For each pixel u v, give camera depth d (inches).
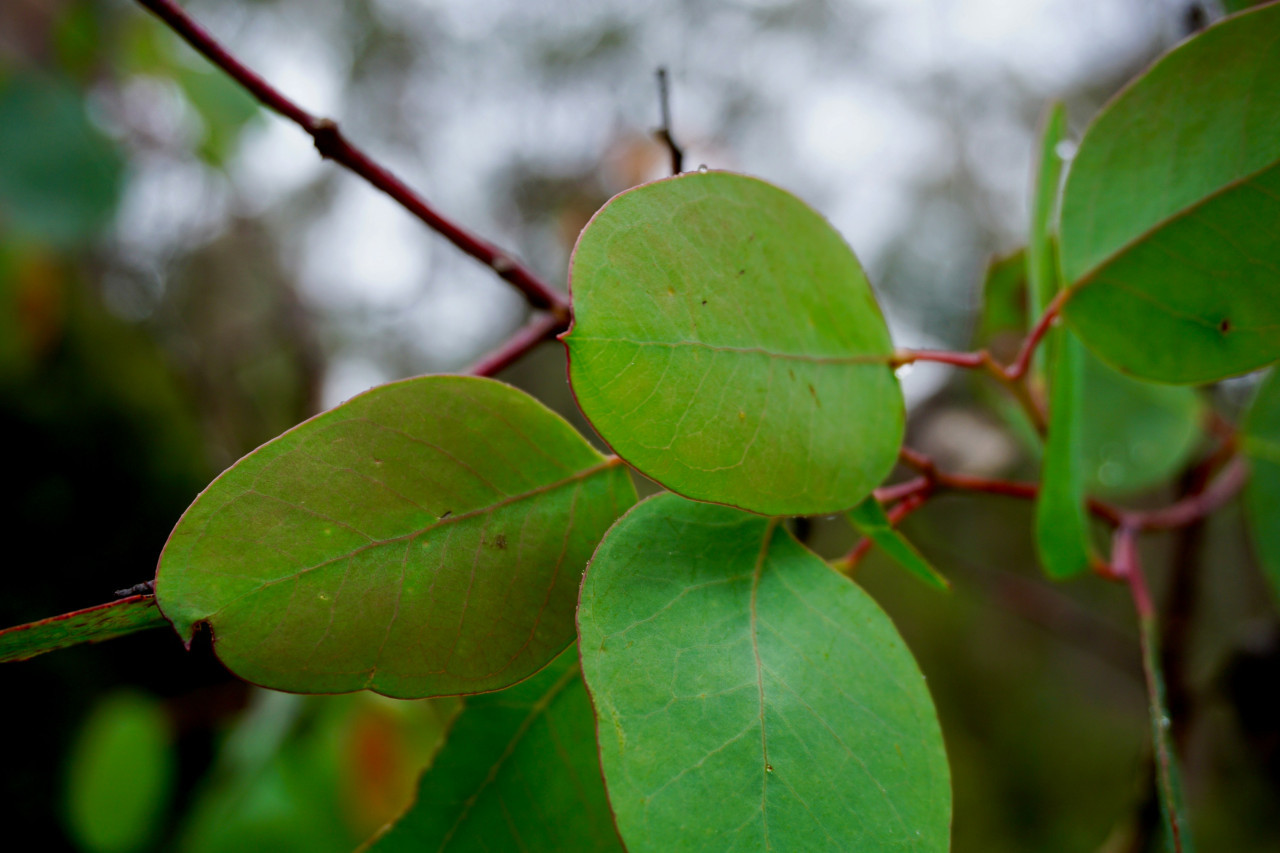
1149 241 11.4
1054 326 12.1
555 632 10.1
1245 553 35.3
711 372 9.8
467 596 10.0
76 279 39.4
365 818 20.9
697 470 9.7
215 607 9.6
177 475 38.6
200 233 41.6
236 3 42.8
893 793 9.6
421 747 20.9
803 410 10.2
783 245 10.4
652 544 10.0
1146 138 11.4
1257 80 11.1
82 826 22.3
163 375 40.6
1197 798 33.7
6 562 33.9
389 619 9.8
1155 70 11.3
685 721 9.5
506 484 10.2
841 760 9.6
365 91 48.7
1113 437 19.7
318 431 9.8
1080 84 44.3
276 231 43.9
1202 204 11.2
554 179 47.0
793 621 10.0
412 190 12.4
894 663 10.0
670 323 9.7
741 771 9.4
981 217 47.1
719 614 9.9
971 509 41.3
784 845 9.3
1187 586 19.8
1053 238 12.5
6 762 30.9
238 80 11.9
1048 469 12.0
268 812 20.5
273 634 9.7
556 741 10.7
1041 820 42.4
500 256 12.7
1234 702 22.5
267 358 42.8
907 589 48.0
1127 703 48.1
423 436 10.0
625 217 9.7
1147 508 35.1
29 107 28.3
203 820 21.5
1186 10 16.6
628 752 9.3
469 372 12.6
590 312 9.4
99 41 32.8
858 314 10.7
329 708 21.5
